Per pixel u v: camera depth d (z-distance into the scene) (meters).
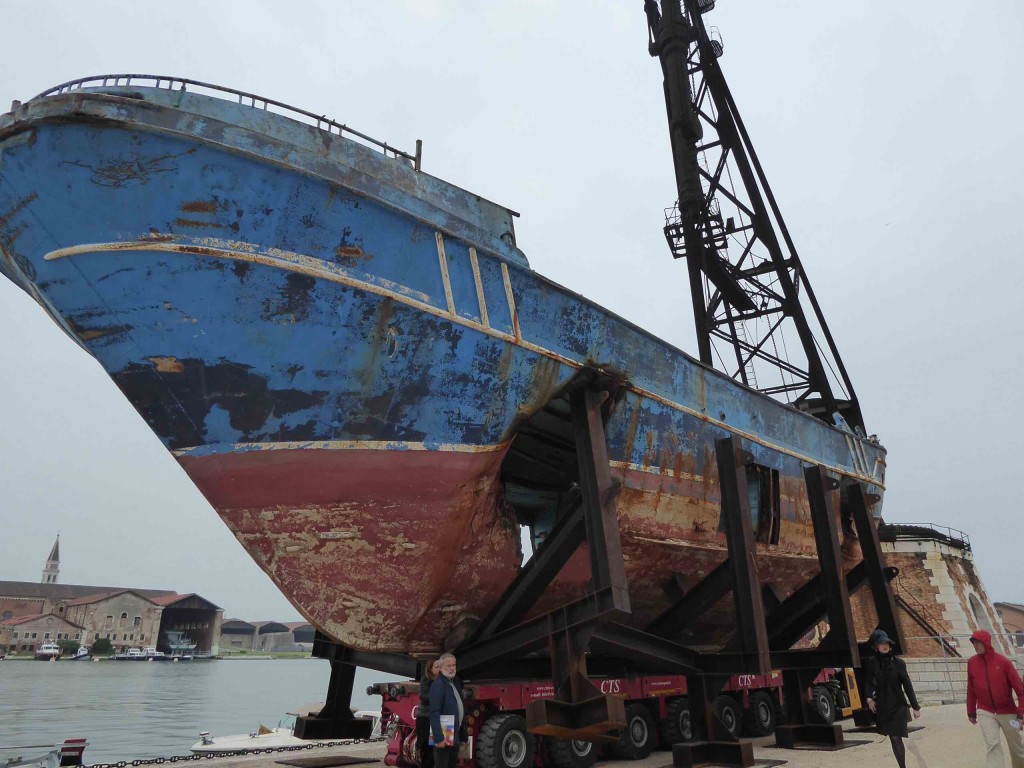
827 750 10.20
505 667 8.97
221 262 6.91
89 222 6.66
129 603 107.44
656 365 10.37
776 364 18.58
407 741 8.48
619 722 6.95
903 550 25.75
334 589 7.78
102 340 6.94
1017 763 6.71
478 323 8.05
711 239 18.77
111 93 7.25
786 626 12.15
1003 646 27.66
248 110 7.55
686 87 17.84
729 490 9.80
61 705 43.28
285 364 7.25
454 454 8.03
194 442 7.22
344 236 7.34
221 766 10.31
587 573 10.12
